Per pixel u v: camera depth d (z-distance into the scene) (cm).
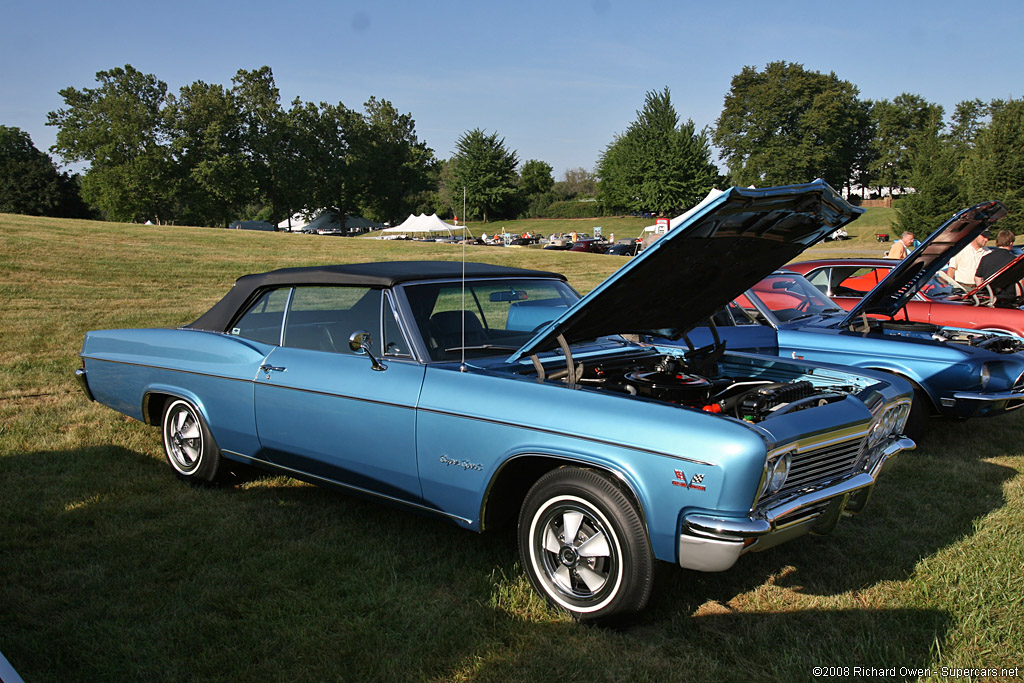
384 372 352
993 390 519
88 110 6781
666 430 271
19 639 276
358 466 362
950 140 8794
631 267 300
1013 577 328
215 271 1989
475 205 9000
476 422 314
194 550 356
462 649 274
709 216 288
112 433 548
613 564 282
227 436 421
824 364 402
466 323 375
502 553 355
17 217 3072
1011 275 748
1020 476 480
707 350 420
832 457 309
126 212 6762
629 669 260
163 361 454
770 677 257
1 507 404
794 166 8150
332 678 256
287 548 360
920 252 533
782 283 670
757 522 260
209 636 284
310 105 7856
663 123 7875
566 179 13638
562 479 295
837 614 302
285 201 7606
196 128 6856
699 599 315
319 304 396
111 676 256
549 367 363
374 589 318
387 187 8338
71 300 1333
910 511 416
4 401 629
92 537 370
